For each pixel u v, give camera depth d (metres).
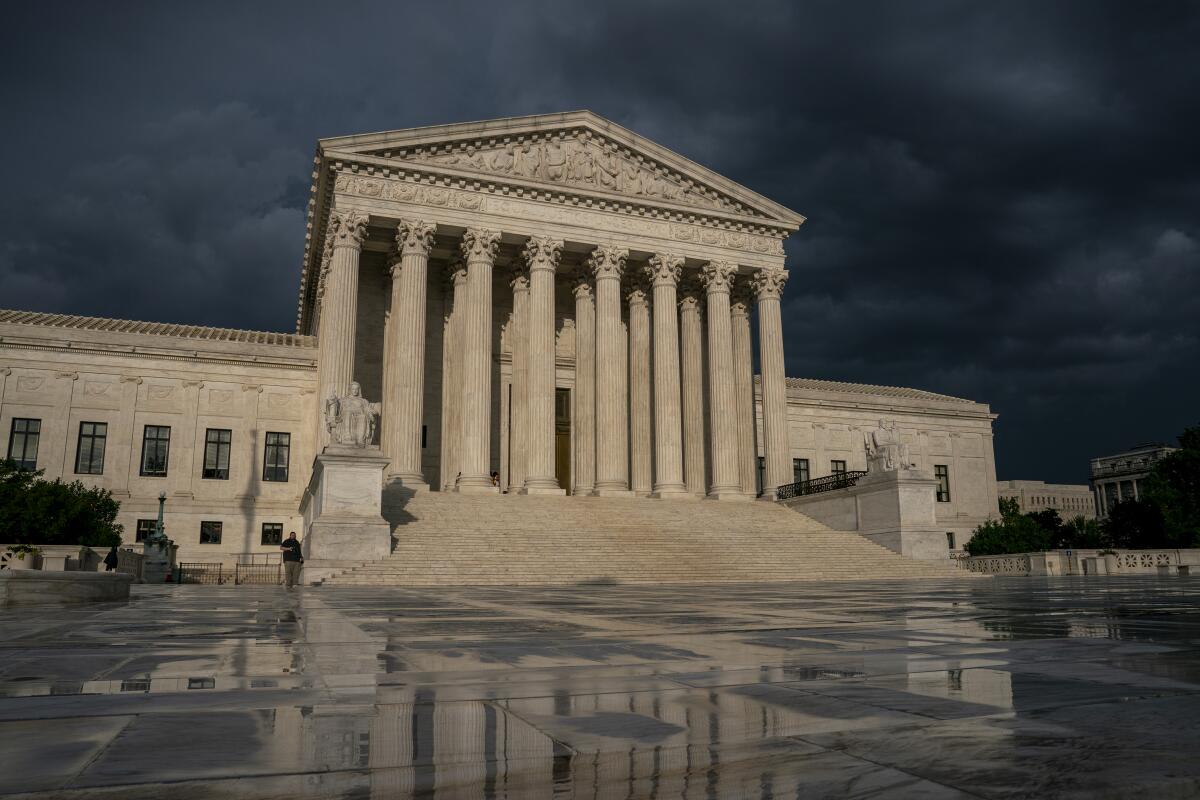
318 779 3.29
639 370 61.06
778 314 61.84
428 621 12.27
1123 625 10.60
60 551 39.03
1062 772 3.24
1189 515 75.31
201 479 58.97
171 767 3.45
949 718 4.39
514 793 3.10
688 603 17.11
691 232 60.31
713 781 3.22
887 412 83.06
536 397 53.66
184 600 19.73
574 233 56.84
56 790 3.08
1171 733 3.96
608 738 4.02
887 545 44.06
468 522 41.09
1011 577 39.47
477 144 55.38
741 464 61.97
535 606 16.30
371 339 60.19
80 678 6.18
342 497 34.75
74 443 56.84
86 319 64.69
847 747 3.75
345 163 51.59
